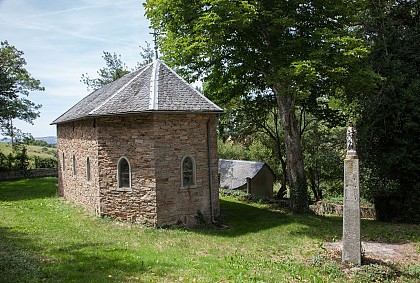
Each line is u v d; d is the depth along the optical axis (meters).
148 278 8.46
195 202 15.59
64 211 18.06
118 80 21.77
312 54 15.38
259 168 30.09
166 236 13.25
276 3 17.05
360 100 18.94
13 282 7.67
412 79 17.39
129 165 15.16
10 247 10.83
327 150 27.09
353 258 10.09
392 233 14.42
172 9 17.80
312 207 24.20
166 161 14.79
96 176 16.58
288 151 19.62
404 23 20.08
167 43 18.80
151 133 14.49
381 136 18.11
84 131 18.39
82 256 10.23
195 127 15.66
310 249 12.06
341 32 16.73
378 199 19.25
